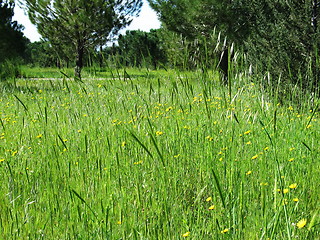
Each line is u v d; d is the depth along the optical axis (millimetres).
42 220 2221
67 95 5770
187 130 3828
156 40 36562
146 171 2932
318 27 5816
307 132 3574
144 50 34000
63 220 2172
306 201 2232
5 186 2758
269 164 2848
